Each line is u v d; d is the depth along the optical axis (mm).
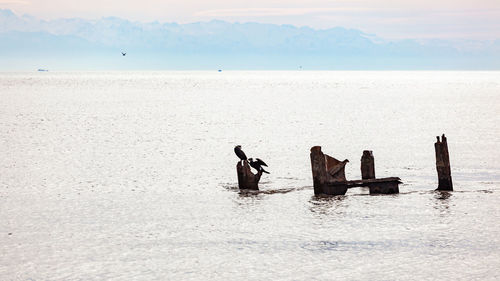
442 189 115000
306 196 111188
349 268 72000
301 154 168125
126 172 138625
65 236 84750
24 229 88125
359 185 111188
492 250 78188
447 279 68250
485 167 142250
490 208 100500
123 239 83562
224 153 171250
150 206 103812
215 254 77250
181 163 152500
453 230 87562
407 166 145750
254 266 72812
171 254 77188
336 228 89250
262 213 98812
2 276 69000
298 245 81062
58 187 120062
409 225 90438
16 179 128625
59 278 68562
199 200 108688
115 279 68375
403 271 70875
